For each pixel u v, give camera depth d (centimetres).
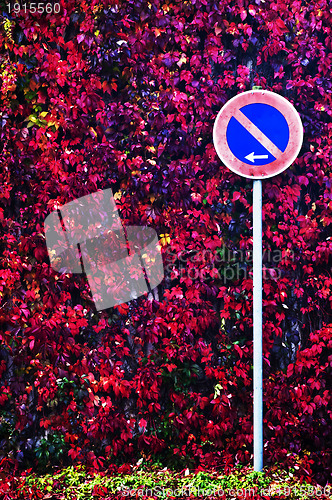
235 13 336
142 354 342
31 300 336
